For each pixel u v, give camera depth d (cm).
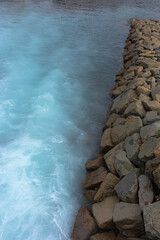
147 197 381
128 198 400
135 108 588
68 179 516
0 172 511
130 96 659
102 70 1100
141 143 484
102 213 407
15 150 574
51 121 695
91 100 831
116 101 714
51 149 589
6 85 872
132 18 2152
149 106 590
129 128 540
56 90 873
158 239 317
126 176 434
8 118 688
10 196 466
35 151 578
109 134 576
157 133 474
